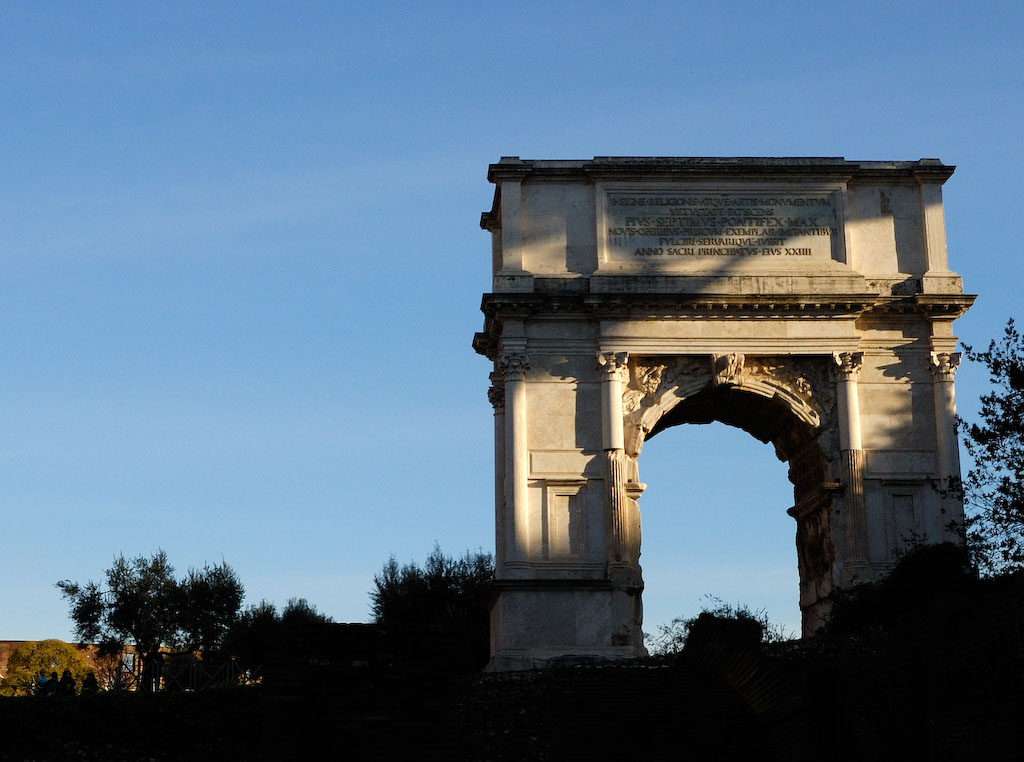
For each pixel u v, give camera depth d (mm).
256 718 57438
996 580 54281
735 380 76938
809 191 79062
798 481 81375
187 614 108625
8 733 56656
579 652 73125
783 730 42750
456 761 35562
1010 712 34906
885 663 41969
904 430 77375
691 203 78562
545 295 76438
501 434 80500
